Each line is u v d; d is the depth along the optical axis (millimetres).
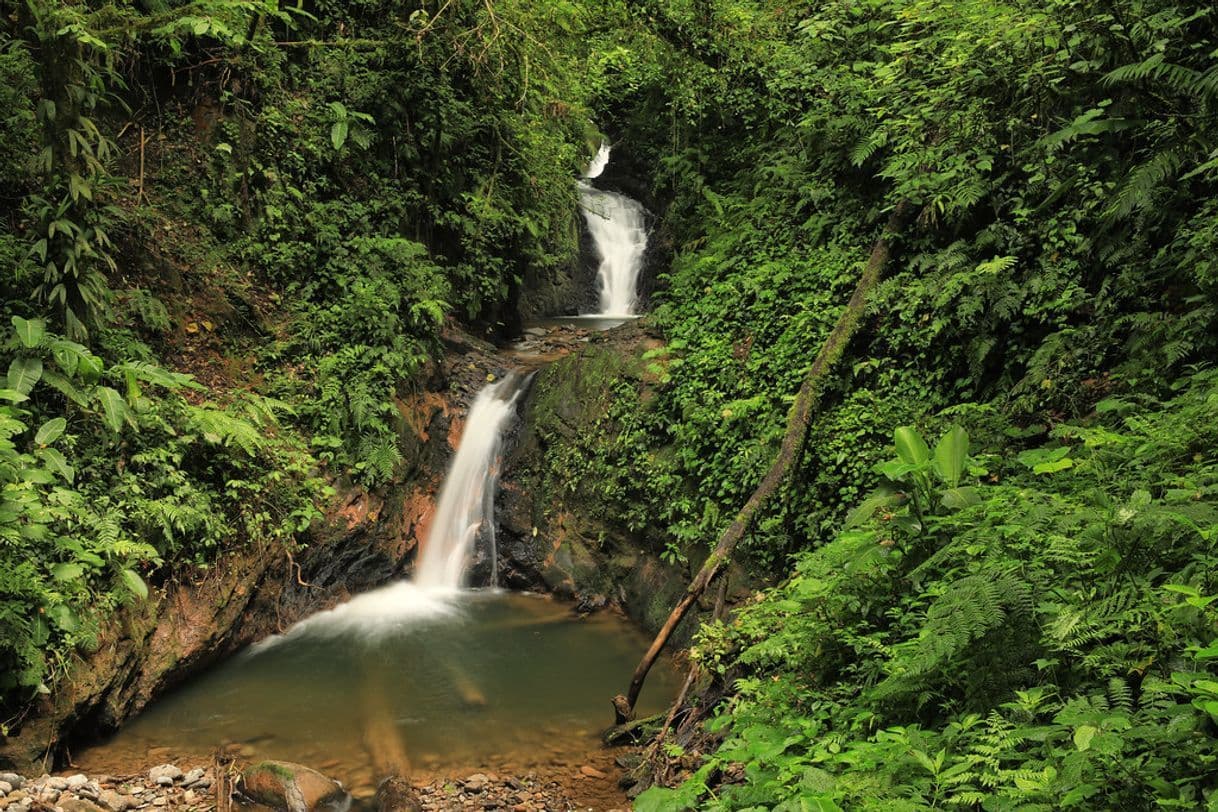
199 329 8891
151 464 7297
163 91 9703
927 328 7160
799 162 9938
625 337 9836
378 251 10188
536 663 7633
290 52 10688
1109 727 3002
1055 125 7066
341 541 8586
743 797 3783
